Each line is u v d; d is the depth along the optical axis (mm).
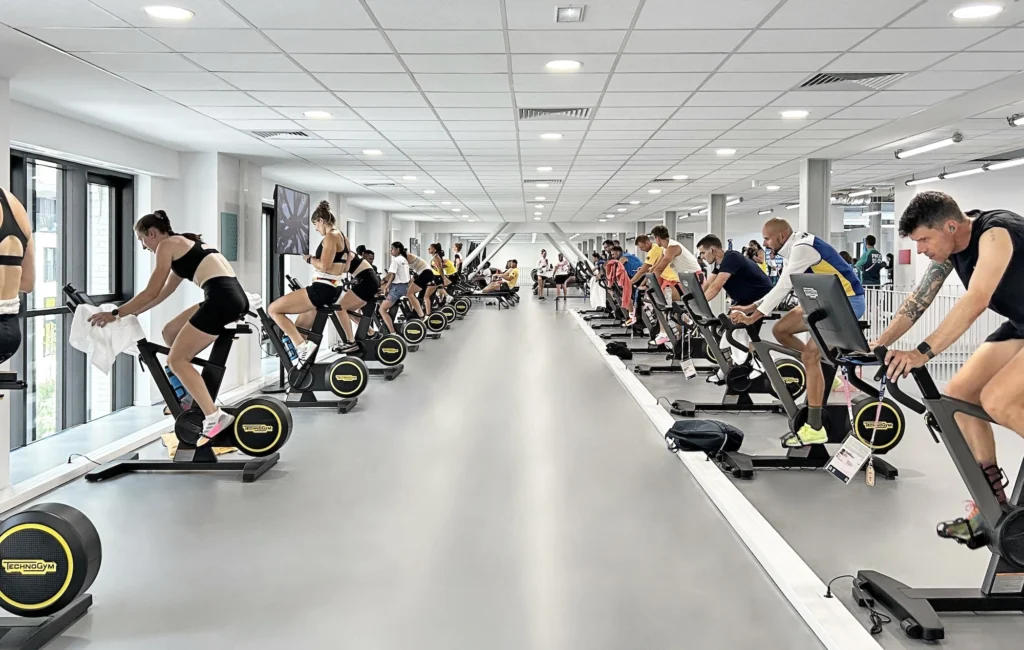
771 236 5227
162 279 4746
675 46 4617
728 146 8914
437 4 3824
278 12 3926
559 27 4227
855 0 3809
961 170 11914
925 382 2668
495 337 13586
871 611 2715
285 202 9227
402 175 11539
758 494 4352
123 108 6234
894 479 4645
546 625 2770
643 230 26875
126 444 5652
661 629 2744
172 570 3293
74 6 3801
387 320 11727
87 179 7531
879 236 18438
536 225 26875
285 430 4941
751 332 5055
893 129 7785
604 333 13477
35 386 7012
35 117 6148
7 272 2869
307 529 3811
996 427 6246
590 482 4613
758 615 2857
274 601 2980
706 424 5156
